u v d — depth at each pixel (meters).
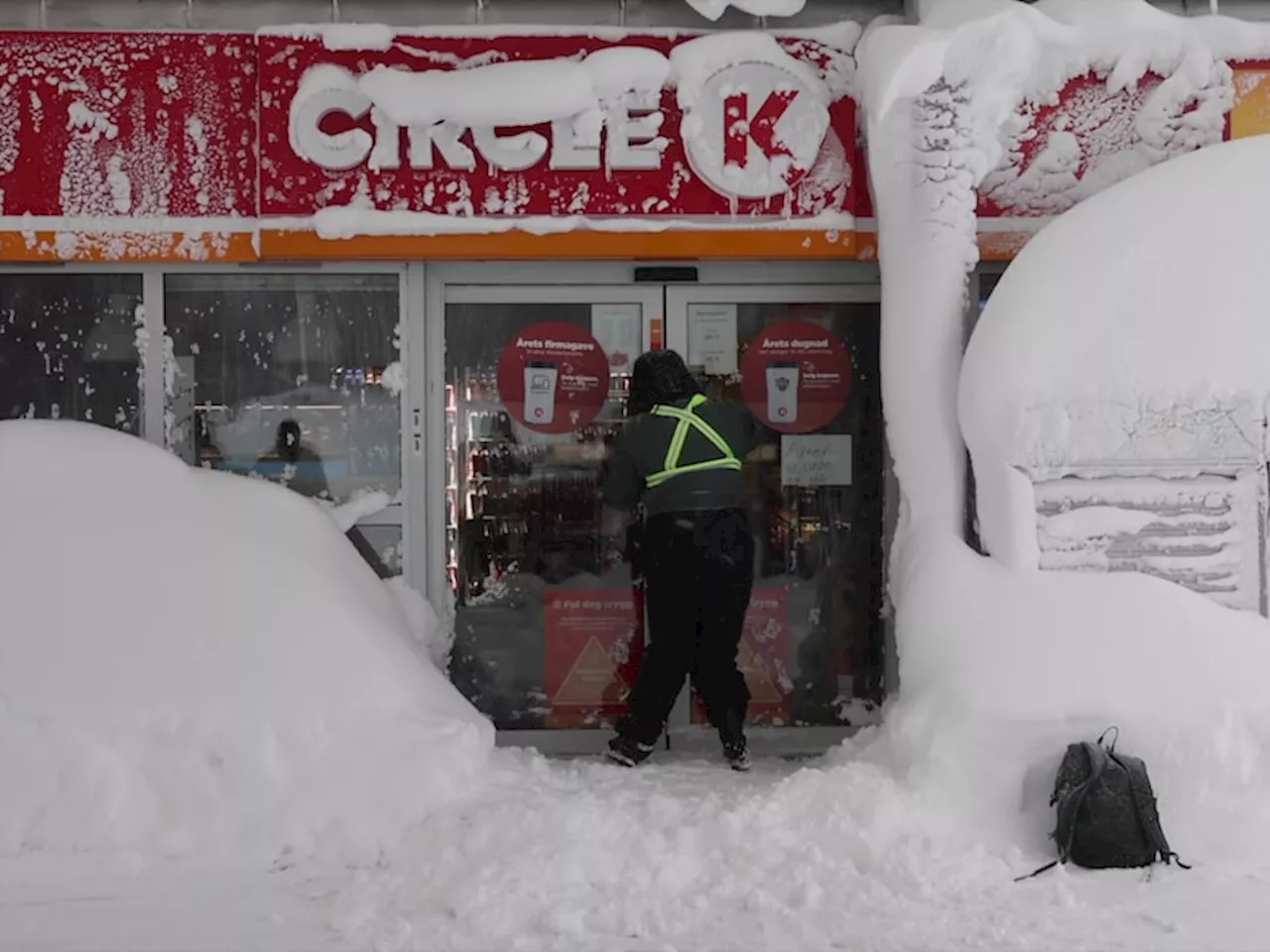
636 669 6.60
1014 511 5.50
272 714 4.98
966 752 5.03
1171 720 4.98
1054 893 4.41
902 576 5.89
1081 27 6.34
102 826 4.74
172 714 4.93
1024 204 6.46
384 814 4.84
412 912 4.23
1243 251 5.55
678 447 6.06
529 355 6.61
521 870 4.40
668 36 6.38
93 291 6.43
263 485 5.82
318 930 4.13
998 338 5.63
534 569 6.62
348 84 6.25
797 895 4.34
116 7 6.41
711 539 6.03
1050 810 4.95
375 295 6.51
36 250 6.26
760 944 4.00
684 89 6.32
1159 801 4.95
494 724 6.55
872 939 4.03
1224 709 5.00
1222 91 6.39
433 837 4.70
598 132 6.30
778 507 6.70
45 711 4.89
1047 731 5.01
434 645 6.38
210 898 4.40
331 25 6.26
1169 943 4.00
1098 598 5.32
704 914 4.22
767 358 6.66
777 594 6.68
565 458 6.63
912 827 4.85
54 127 6.26
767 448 6.71
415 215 6.29
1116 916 4.23
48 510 5.31
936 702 5.20
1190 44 6.37
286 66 6.24
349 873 4.64
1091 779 4.71
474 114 6.23
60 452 5.49
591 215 6.34
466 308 6.59
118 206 6.27
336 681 5.12
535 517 6.62
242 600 5.21
